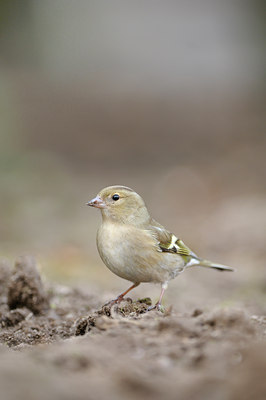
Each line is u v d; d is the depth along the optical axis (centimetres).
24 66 3350
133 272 659
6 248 1398
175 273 714
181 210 1853
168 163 2450
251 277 1166
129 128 2942
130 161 2522
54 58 3462
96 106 3181
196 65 3816
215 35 4000
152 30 4219
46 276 1083
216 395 346
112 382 360
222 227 1544
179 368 387
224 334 438
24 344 545
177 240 720
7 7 3253
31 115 2831
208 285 1130
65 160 2475
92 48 3888
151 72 3756
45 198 1903
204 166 2323
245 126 2783
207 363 391
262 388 337
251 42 3114
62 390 343
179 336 442
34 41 3366
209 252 1417
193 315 527
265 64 3028
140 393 348
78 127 2866
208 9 4125
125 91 3412
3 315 696
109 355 405
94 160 2519
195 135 2792
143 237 654
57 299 852
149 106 3195
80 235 1567
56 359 392
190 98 3281
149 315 521
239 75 3359
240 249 1395
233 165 2252
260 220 1534
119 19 4278
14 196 1892
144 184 2158
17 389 338
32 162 2180
